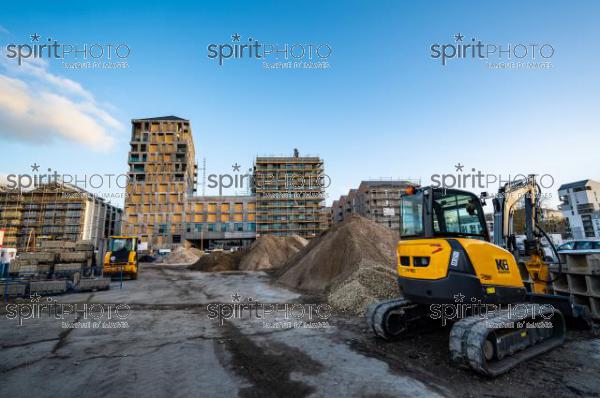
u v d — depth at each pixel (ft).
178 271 93.56
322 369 16.07
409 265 19.02
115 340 21.50
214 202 290.56
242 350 19.30
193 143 364.79
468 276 16.15
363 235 53.62
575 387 13.88
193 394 13.35
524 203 25.53
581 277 28.04
